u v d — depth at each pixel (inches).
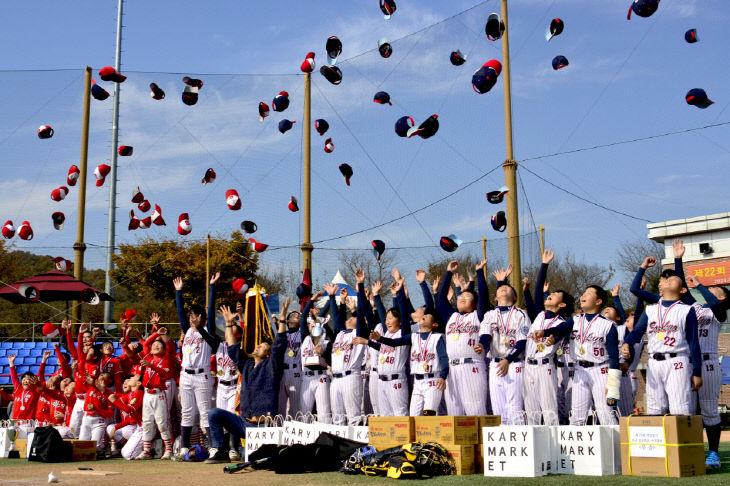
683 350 265.1
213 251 689.6
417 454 249.9
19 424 439.5
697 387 258.5
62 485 244.1
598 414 282.2
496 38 385.7
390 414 342.0
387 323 346.9
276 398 347.9
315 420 380.2
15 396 450.3
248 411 347.3
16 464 340.5
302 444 287.9
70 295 577.3
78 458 360.8
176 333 720.3
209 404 376.8
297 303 532.1
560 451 253.8
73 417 414.9
